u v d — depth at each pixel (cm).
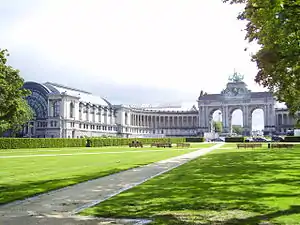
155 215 1483
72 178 2748
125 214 1513
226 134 19962
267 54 2552
